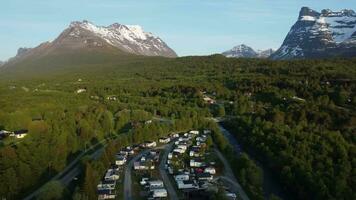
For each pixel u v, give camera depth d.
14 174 186.25
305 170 196.38
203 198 186.88
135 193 190.75
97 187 191.25
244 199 184.25
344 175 189.25
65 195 175.75
